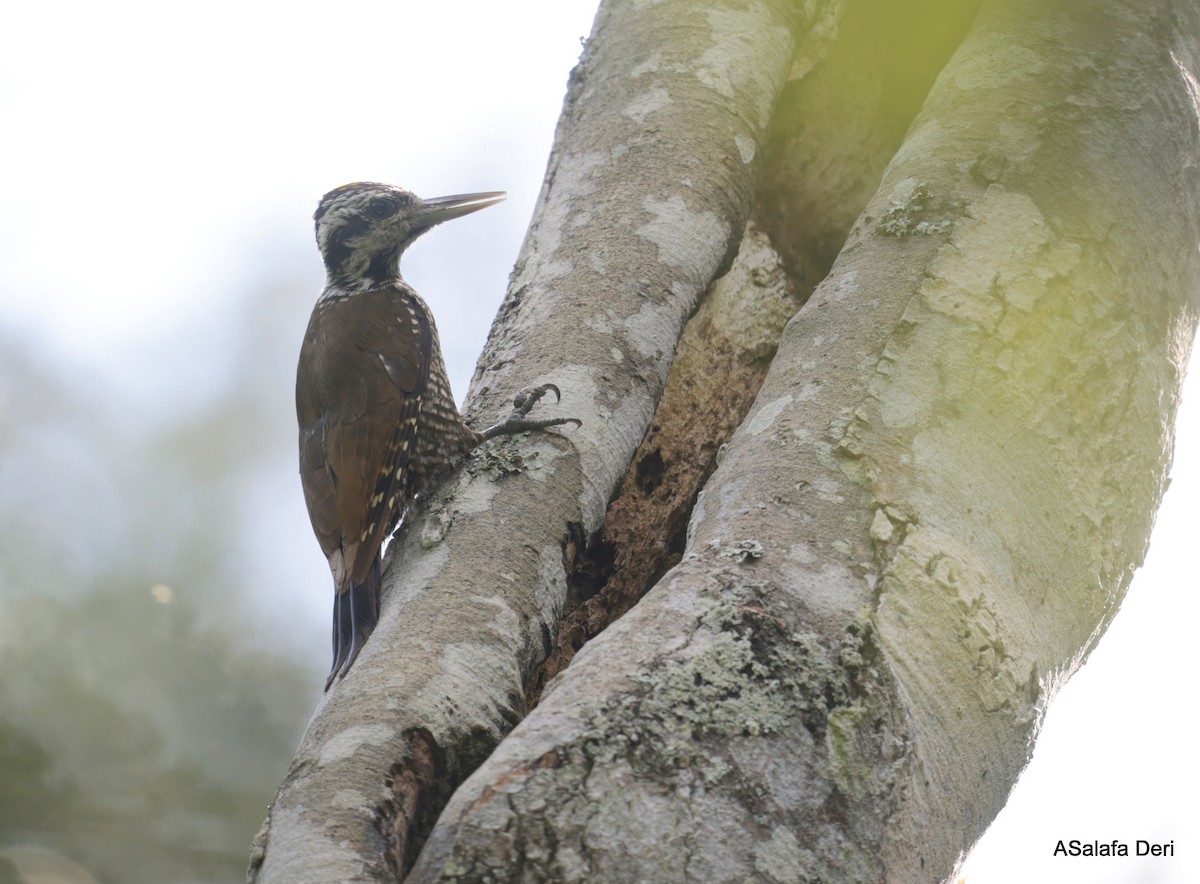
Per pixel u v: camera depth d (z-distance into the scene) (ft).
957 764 17.79
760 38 29.96
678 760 15.94
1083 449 20.95
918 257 22.16
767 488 19.56
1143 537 21.88
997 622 18.70
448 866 15.02
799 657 17.20
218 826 32.42
